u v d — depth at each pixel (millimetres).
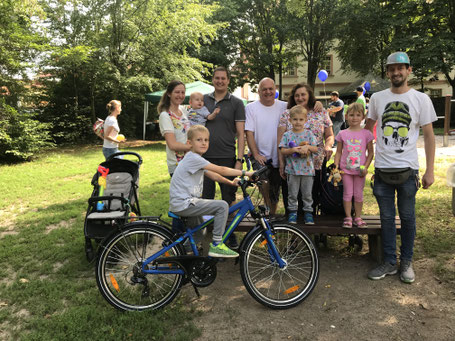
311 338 2682
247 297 3299
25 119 12766
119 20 17250
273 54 25297
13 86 13328
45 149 15375
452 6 20078
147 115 19688
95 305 3139
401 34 21875
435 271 3547
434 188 6406
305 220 3844
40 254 4281
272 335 2729
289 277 3617
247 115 4168
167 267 3121
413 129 3328
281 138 3930
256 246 3602
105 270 3051
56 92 17844
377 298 3184
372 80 19578
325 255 4133
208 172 3191
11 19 12602
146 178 8742
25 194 7477
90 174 9703
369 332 2725
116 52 17500
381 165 3420
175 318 2949
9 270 3957
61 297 3326
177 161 4000
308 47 26219
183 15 18578
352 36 24500
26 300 3285
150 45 18094
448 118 11617
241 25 25734
